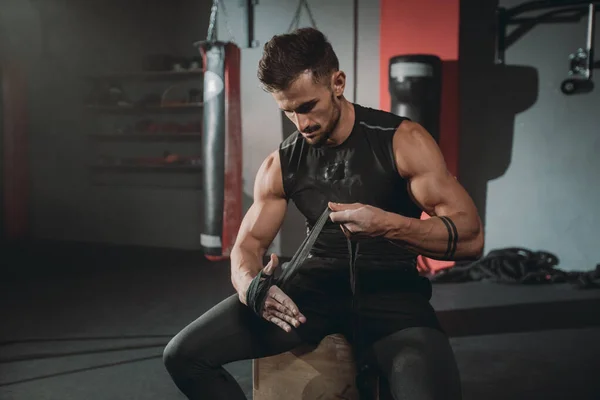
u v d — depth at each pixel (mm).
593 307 3537
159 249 5727
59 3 6078
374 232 1205
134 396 2242
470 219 1283
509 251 4430
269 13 5168
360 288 1402
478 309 3508
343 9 4910
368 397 1501
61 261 5121
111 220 6074
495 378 2396
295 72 1247
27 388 2326
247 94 5273
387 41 4496
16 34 6270
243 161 5320
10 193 6188
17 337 3006
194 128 5633
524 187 4539
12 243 6051
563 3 4168
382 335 1349
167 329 3135
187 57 5672
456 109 4340
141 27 5863
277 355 1578
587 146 4363
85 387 2334
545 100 4441
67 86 6152
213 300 3754
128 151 6055
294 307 1282
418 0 4383
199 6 5574
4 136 6109
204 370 1392
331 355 1515
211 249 4715
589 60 4168
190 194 5719
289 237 5195
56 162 6258
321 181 1465
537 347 2797
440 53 4355
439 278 4277
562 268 4480
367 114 1438
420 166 1354
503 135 4566
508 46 4504
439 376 1217
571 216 4438
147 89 5938
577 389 2273
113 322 3273
